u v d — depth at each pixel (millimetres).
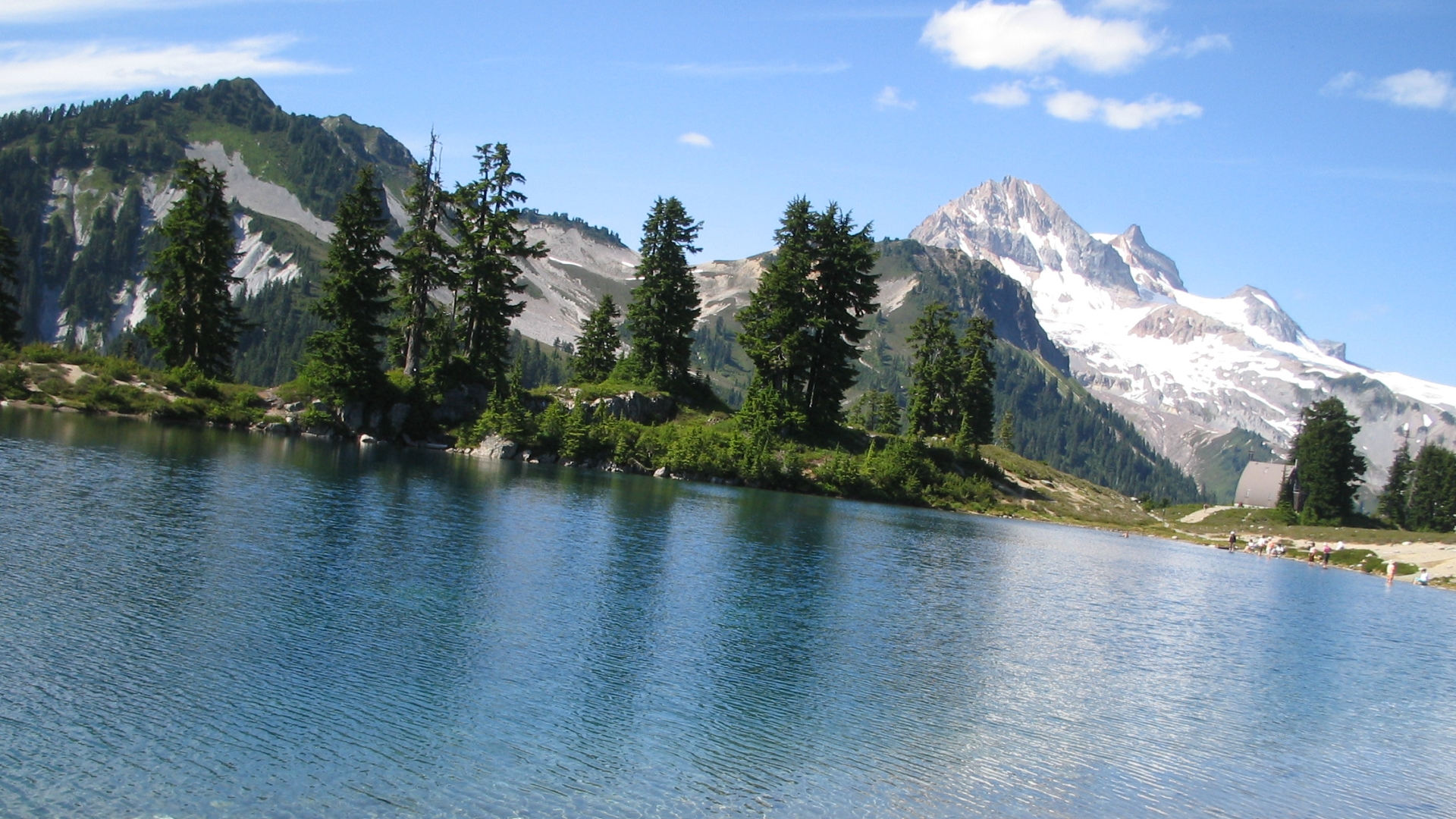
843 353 102188
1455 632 46625
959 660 30109
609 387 96500
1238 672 32812
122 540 32531
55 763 16812
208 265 87625
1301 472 146125
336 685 21766
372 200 85312
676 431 92500
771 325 96750
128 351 104000
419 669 23469
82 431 62594
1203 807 20391
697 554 43875
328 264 84500
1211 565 70062
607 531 47531
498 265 92625
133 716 18984
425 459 74688
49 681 20094
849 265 99438
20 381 76188
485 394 92812
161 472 48219
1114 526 101812
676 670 25828
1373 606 53812
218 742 18281
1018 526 84938
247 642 23812
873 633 32375
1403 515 162375
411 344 90750
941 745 22344
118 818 15305
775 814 17969
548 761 19203
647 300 102875
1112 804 20016
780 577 40688
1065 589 47000
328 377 82812
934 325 119750
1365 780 23266
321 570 31891
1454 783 23766
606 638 28031
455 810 16766
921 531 67000
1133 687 29188
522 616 29297
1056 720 25188
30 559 28797
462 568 34750
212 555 31969
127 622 24250
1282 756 24375
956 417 123438
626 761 19609
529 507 52750
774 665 27203
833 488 90500
